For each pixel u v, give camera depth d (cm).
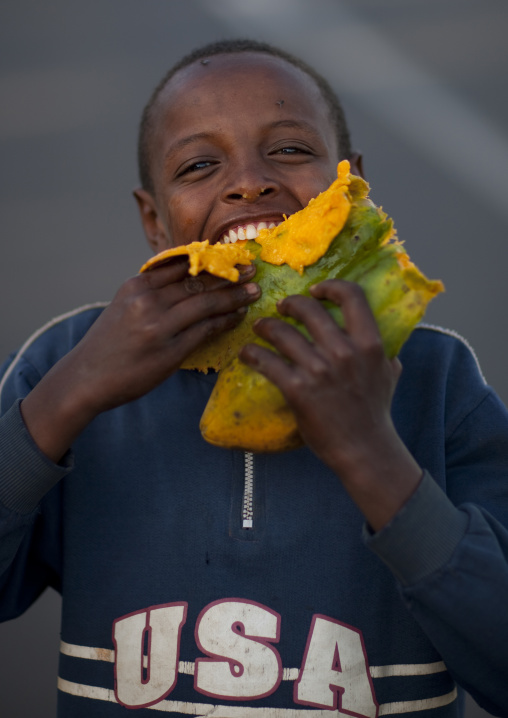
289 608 176
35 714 348
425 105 797
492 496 182
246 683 172
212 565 179
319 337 139
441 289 149
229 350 162
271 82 200
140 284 155
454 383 197
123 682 178
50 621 400
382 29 905
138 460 190
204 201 196
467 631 148
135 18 954
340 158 226
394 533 144
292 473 183
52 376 163
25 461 161
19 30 947
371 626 178
